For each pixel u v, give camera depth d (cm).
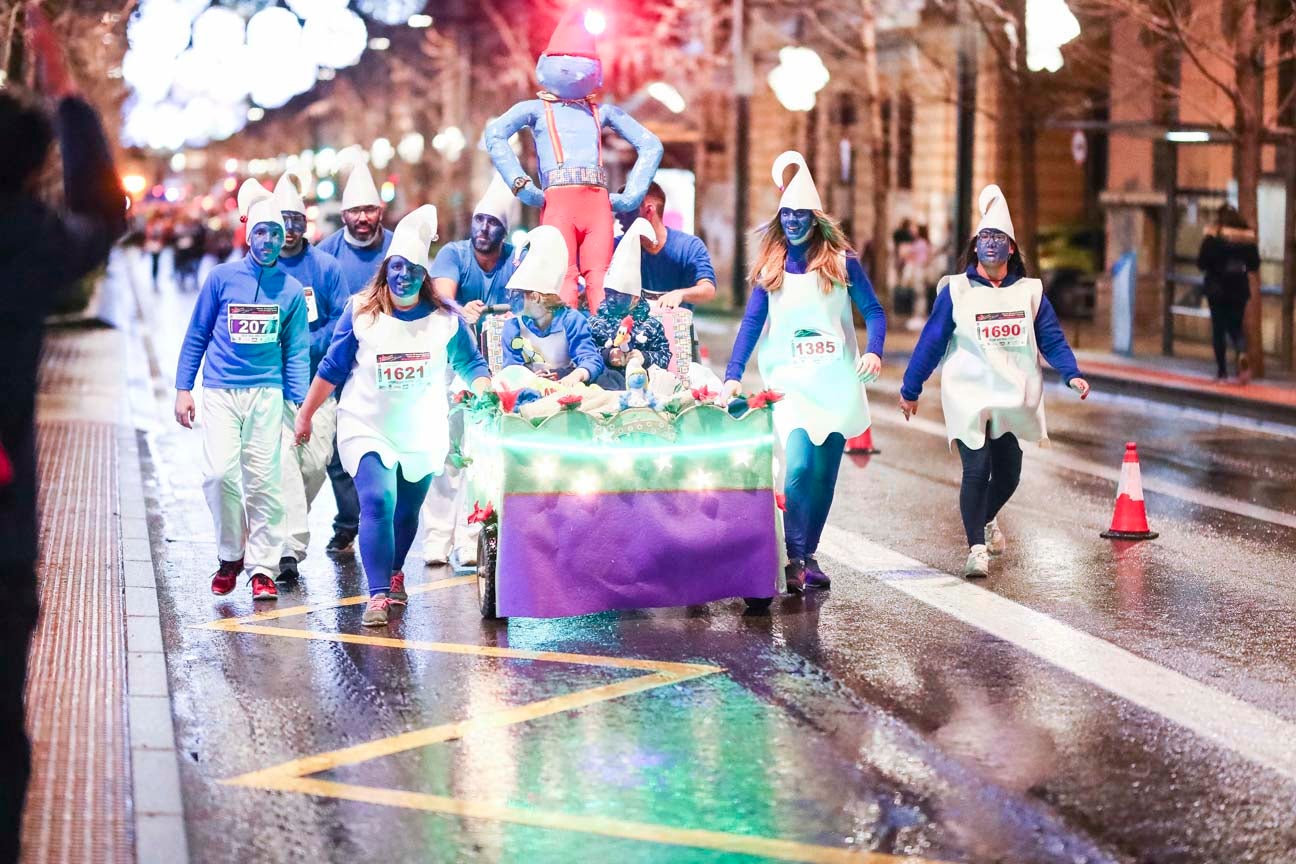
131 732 707
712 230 4256
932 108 3559
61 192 511
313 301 1086
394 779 673
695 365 1019
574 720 752
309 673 830
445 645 888
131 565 1041
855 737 723
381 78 7431
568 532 912
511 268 1064
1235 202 2489
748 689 800
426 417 940
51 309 516
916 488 1426
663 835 611
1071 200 3428
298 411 984
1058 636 899
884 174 3294
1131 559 1117
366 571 945
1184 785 659
